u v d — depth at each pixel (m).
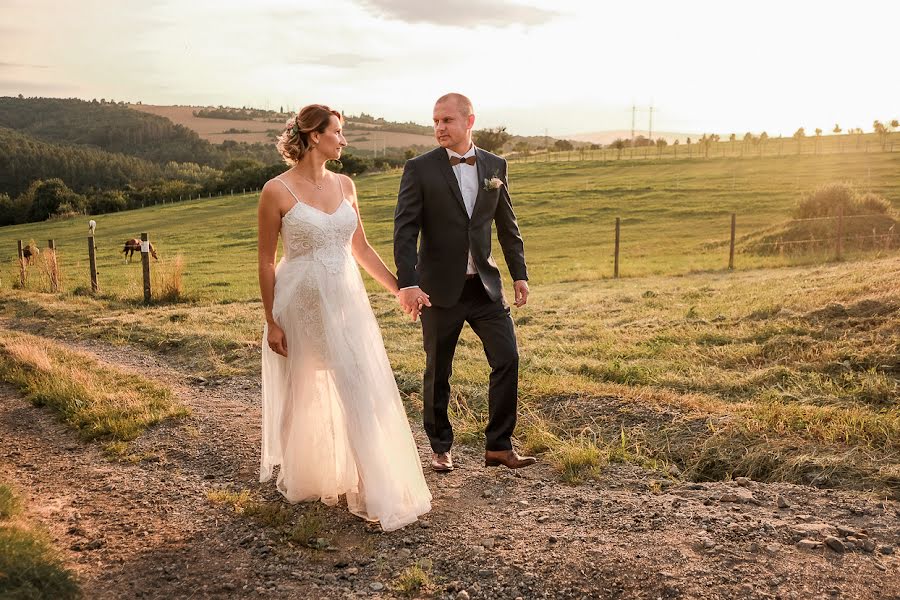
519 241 4.40
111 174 127.25
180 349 8.37
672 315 9.55
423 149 198.50
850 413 4.80
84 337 9.43
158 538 3.39
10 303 12.84
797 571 2.91
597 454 4.48
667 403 5.36
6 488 3.70
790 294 9.77
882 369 5.87
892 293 7.73
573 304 11.79
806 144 96.50
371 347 3.71
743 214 37.38
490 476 4.27
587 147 121.06
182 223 52.47
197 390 6.51
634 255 26.45
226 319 10.63
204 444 4.86
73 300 13.15
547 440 4.83
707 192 46.62
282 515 3.62
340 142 3.67
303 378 3.70
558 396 5.70
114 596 2.84
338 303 3.65
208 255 31.52
